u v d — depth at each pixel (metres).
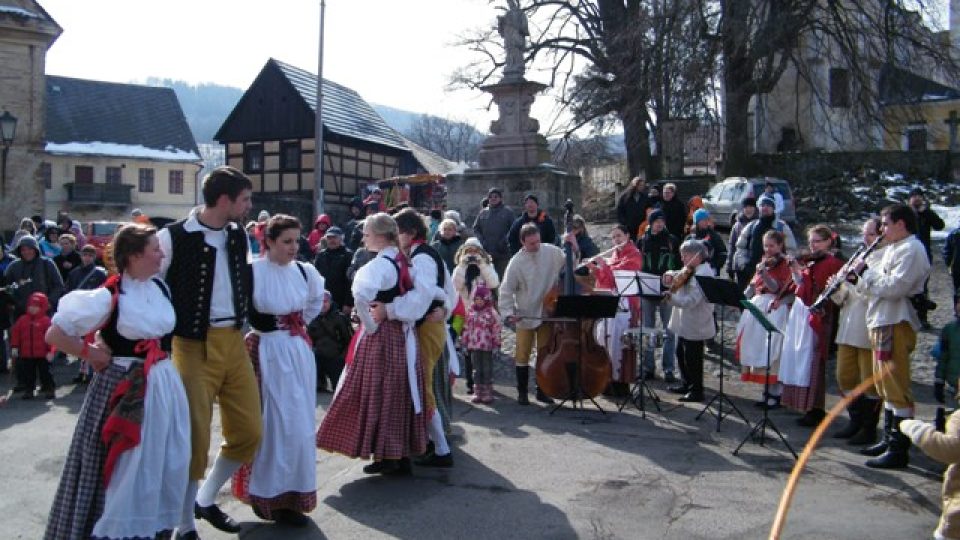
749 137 28.75
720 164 24.17
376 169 38.47
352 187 36.56
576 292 8.14
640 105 21.81
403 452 5.11
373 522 4.45
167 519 3.54
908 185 23.53
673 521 4.46
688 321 7.57
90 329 3.39
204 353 3.88
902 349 5.45
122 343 3.49
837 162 24.64
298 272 4.46
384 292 4.98
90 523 3.39
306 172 34.69
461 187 14.74
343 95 39.59
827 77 24.06
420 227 5.36
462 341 7.68
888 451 5.52
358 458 5.54
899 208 5.46
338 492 4.97
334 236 8.59
